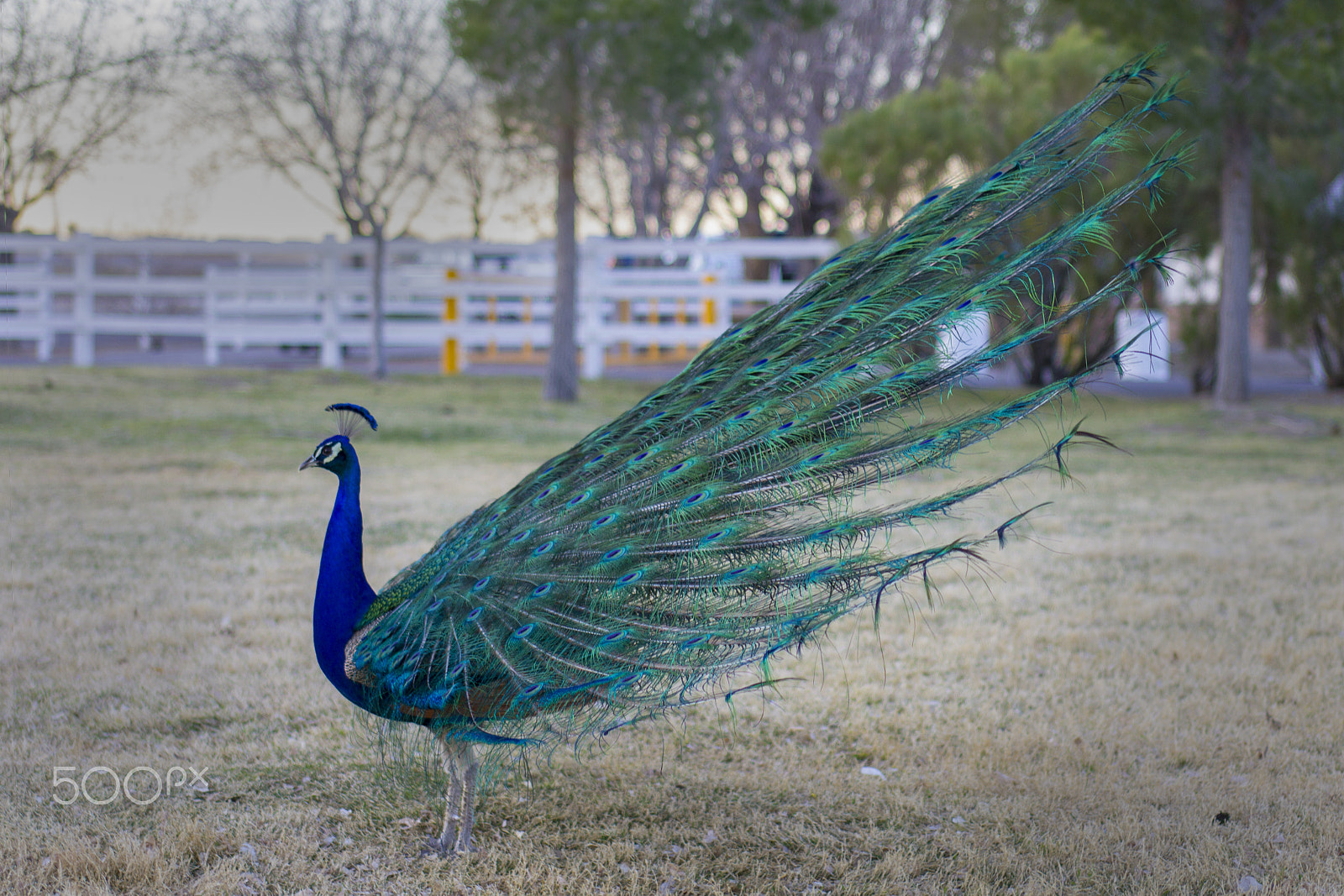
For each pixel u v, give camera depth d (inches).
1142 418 652.7
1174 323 823.1
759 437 139.3
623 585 133.6
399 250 847.1
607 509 139.9
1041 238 129.6
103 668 212.8
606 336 871.7
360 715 174.9
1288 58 577.9
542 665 130.6
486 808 166.2
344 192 784.9
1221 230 738.2
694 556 134.3
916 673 223.3
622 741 190.7
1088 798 165.9
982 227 139.5
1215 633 244.5
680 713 192.7
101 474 409.7
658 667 130.0
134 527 329.7
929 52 1155.9
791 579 130.7
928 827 160.1
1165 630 247.3
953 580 293.9
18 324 824.9
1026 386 796.0
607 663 130.4
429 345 1190.9
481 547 141.4
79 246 819.4
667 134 1029.8
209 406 605.3
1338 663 221.8
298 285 843.4
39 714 190.5
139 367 785.6
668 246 867.4
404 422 583.5
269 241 839.7
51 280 818.8
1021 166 139.7
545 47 621.9
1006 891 142.6
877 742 187.9
